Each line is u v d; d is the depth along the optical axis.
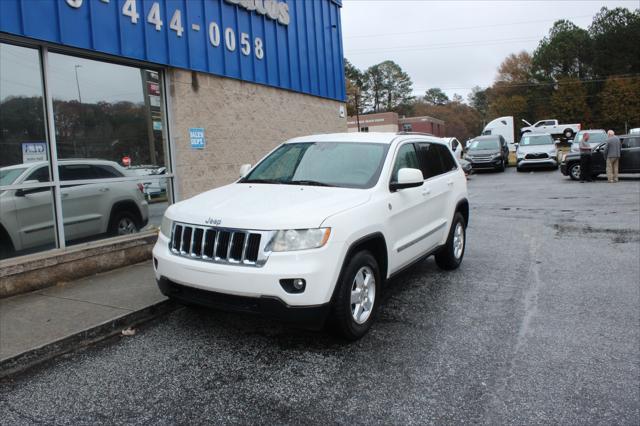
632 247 8.15
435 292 5.93
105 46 6.74
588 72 80.50
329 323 4.21
